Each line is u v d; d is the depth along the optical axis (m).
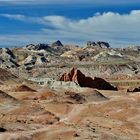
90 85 176.75
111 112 87.75
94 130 56.47
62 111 91.19
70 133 51.78
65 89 147.00
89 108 92.12
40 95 114.94
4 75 165.88
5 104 91.81
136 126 70.75
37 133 52.28
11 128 59.38
